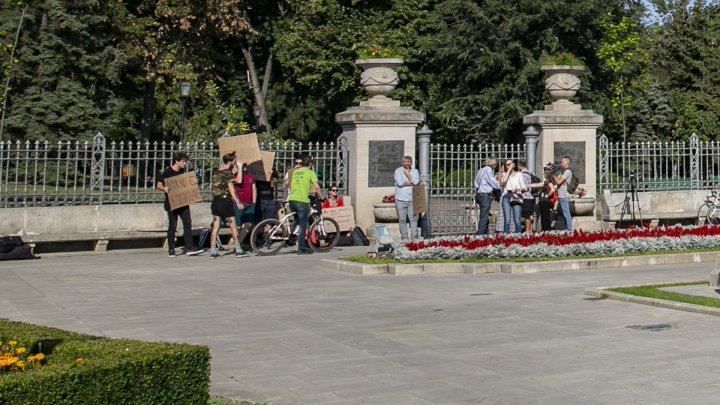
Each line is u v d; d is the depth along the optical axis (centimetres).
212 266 1742
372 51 2222
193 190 1902
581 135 2347
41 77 3294
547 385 816
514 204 2125
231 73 5016
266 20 4828
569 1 4153
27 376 595
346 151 2203
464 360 920
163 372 657
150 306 1280
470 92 4381
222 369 897
